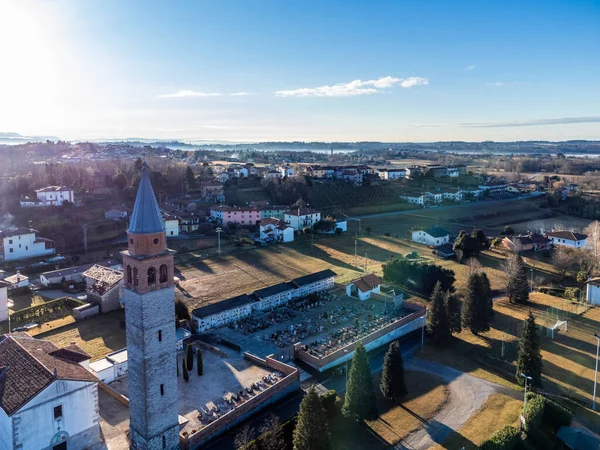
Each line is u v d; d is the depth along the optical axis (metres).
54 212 167.62
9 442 47.53
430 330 88.00
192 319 90.81
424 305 107.31
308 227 180.38
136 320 47.12
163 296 47.84
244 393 65.81
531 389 70.50
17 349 55.41
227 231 174.62
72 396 51.16
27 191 187.62
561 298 112.06
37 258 133.88
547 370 76.81
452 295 110.75
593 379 74.12
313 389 50.31
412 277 118.56
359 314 101.00
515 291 107.44
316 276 116.62
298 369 70.69
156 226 46.84
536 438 58.44
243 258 142.75
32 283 114.31
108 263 124.81
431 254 152.50
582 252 139.00
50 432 49.44
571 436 58.84
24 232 133.88
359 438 59.09
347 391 61.81
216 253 147.00
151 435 48.53
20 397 47.84
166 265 47.72
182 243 155.00
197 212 189.88
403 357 82.69
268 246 158.00
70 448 51.38
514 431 57.38
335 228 177.75
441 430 60.72
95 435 53.72
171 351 49.41
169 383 49.62
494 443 54.62
